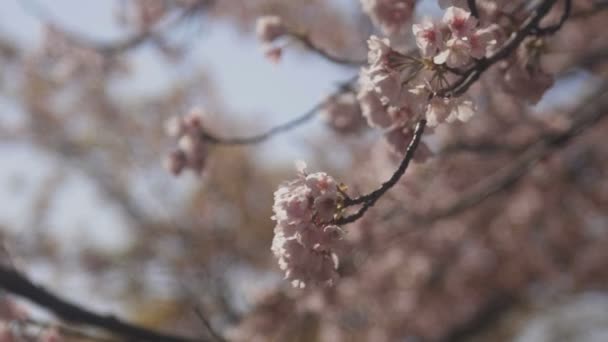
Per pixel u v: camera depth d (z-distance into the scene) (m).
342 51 7.43
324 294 5.50
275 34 3.36
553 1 2.12
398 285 7.24
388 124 2.46
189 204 11.45
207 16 5.57
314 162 9.34
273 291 5.52
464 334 8.99
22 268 3.57
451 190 6.54
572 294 9.83
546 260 8.91
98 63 6.85
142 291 10.29
